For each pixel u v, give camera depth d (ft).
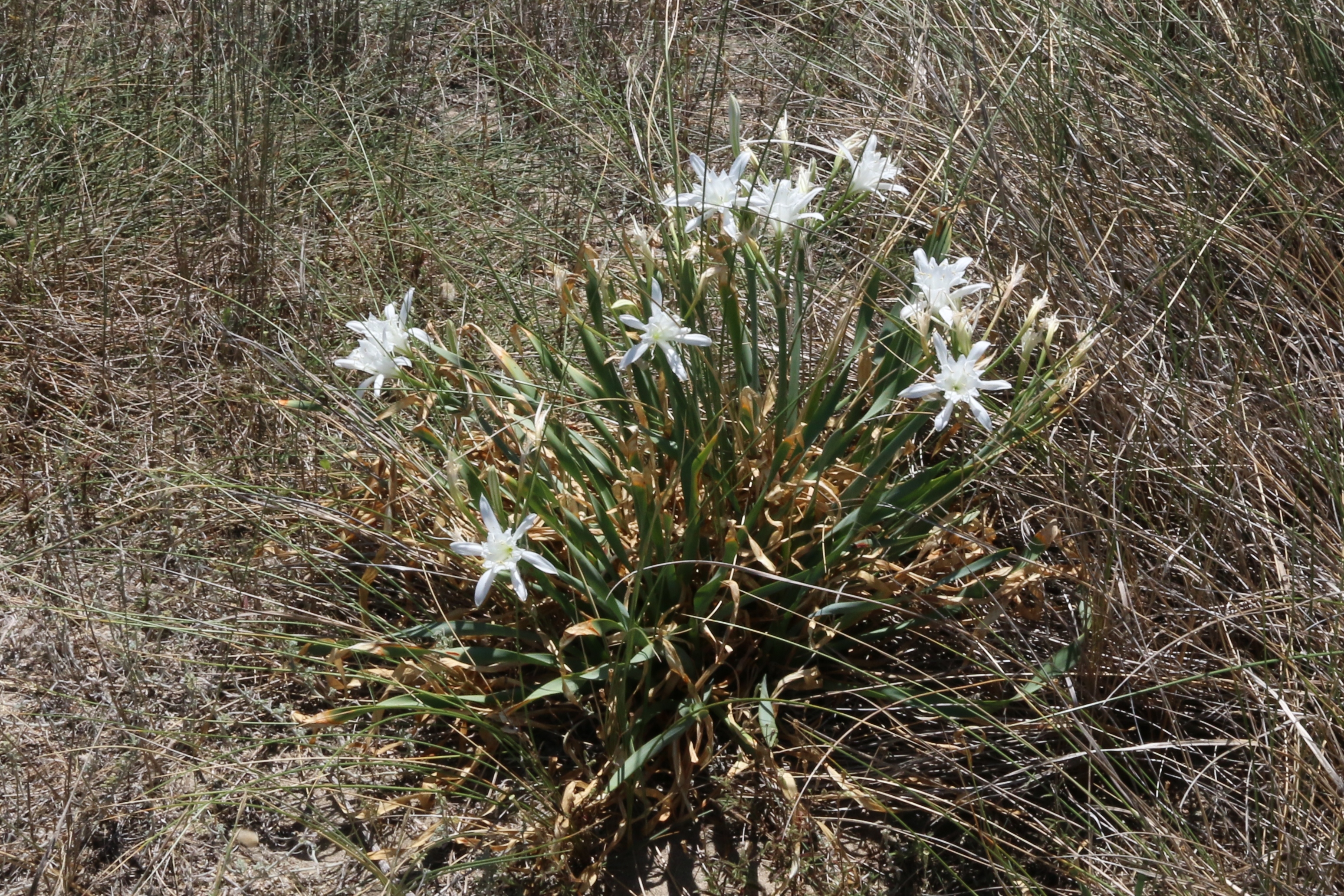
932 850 6.81
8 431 9.95
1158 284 9.29
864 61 13.51
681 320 7.32
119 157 12.75
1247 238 9.45
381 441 8.65
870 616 8.13
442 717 7.78
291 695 8.07
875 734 7.61
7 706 7.85
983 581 7.87
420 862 6.89
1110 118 10.98
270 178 12.34
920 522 8.13
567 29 15.43
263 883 6.89
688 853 7.02
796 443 7.68
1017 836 6.76
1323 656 6.72
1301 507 7.75
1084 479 8.17
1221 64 11.22
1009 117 10.82
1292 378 8.86
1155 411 8.39
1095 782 7.22
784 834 6.95
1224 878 6.09
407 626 8.36
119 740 7.51
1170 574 7.97
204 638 8.33
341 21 15.23
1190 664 7.57
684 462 7.50
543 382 9.30
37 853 6.87
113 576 8.76
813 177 7.53
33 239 11.56
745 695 7.65
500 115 14.05
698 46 14.83
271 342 10.83
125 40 14.74
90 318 11.07
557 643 7.79
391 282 11.63
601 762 7.38
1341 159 9.85
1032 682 7.42
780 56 14.47
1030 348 6.97
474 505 8.00
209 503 9.12
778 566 7.68
